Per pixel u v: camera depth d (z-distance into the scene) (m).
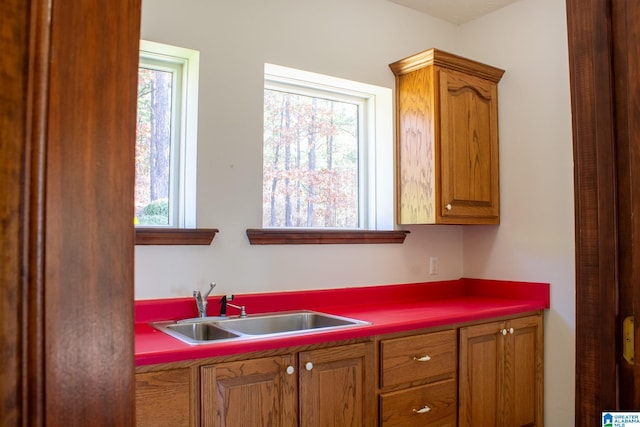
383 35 2.82
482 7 2.95
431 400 2.18
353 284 2.66
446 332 2.25
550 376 2.69
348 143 2.87
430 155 2.63
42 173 0.44
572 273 2.61
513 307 2.54
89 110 0.48
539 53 2.78
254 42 2.35
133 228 0.51
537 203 2.77
